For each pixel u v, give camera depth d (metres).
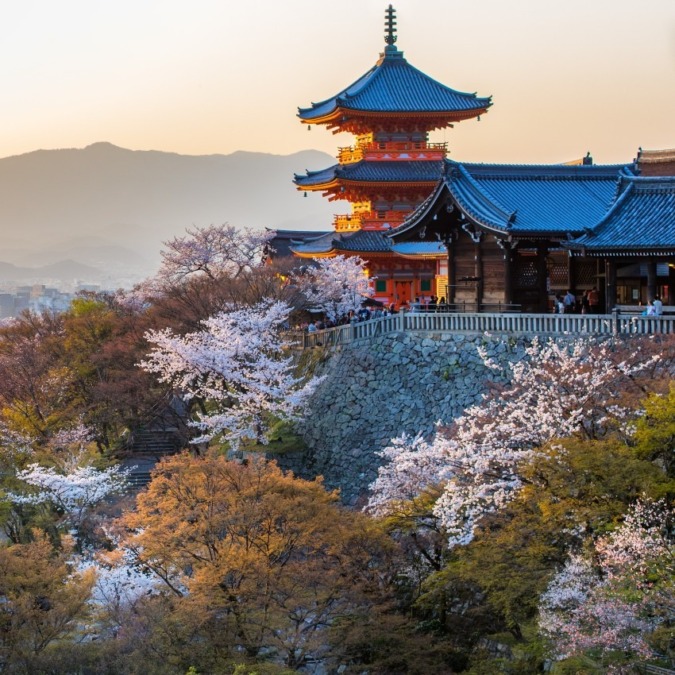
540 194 87.31
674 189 78.81
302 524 48.56
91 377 102.31
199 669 44.09
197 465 51.12
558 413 50.38
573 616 39.28
